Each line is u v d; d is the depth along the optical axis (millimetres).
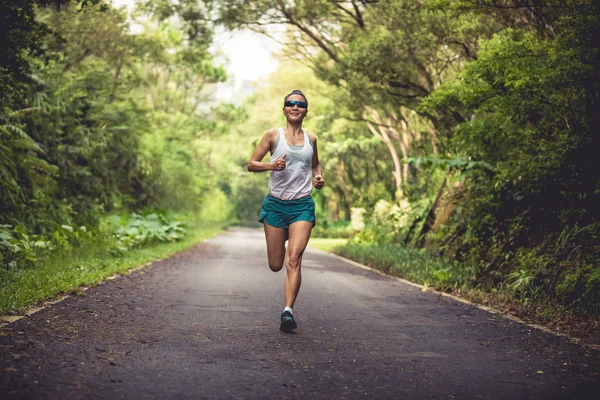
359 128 40688
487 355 5129
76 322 5836
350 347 5309
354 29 20578
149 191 27422
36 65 14125
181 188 34156
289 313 5863
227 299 8227
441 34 15375
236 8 20578
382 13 16391
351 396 3818
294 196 5969
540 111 9312
